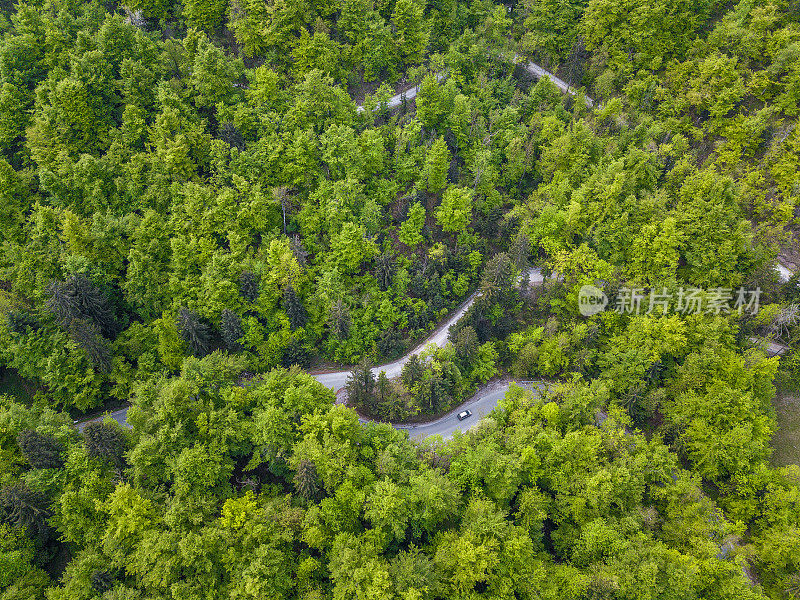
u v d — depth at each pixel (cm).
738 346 8544
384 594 5428
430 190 10600
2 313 7981
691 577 5984
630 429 8525
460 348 8619
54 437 6725
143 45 10412
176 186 9244
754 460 7512
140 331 8500
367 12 11712
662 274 9231
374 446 7206
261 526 6025
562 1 12350
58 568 6531
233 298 8756
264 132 10194
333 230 9575
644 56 11688
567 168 10831
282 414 6906
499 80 12406
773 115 10556
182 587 5675
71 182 9212
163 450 6569
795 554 6638
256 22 10975
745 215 9806
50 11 11062
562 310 9569
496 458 6800
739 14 11344
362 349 9200
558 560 6975
